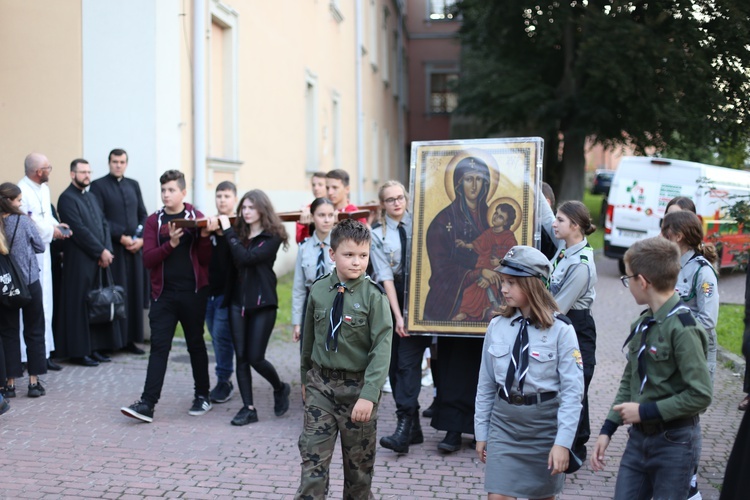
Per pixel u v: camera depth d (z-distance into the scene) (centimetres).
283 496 461
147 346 887
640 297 329
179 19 946
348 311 375
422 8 3784
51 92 900
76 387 710
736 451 312
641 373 326
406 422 537
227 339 672
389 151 2947
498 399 350
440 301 524
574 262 471
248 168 1230
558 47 2473
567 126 2500
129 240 836
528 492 339
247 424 606
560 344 340
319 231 612
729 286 1533
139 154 889
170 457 526
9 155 911
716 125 971
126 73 887
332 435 375
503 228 520
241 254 584
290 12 1479
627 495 329
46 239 743
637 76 1558
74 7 891
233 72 1147
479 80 2628
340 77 1986
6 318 649
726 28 897
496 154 529
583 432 490
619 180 1638
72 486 470
